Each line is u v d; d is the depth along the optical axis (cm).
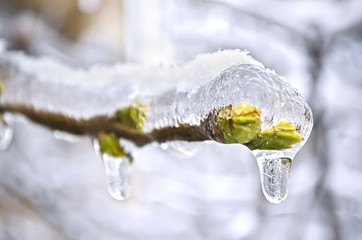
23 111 36
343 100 106
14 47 103
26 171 117
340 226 101
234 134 27
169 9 90
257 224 107
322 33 98
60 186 119
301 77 98
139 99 31
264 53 100
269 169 27
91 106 33
